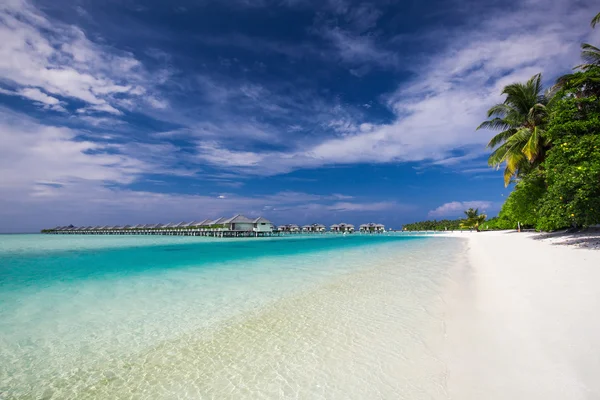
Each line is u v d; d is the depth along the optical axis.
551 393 3.19
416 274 11.90
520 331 4.84
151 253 25.62
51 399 4.14
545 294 6.54
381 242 39.03
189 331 6.46
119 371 4.85
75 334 6.42
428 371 4.15
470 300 7.30
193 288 10.58
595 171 10.66
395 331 5.75
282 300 8.62
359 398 3.70
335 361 4.71
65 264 18.25
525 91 22.12
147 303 8.70
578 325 4.63
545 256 12.63
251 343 5.67
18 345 5.89
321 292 9.38
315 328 6.23
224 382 4.35
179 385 4.35
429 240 42.00
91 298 9.38
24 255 25.00
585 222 11.39
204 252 26.05
